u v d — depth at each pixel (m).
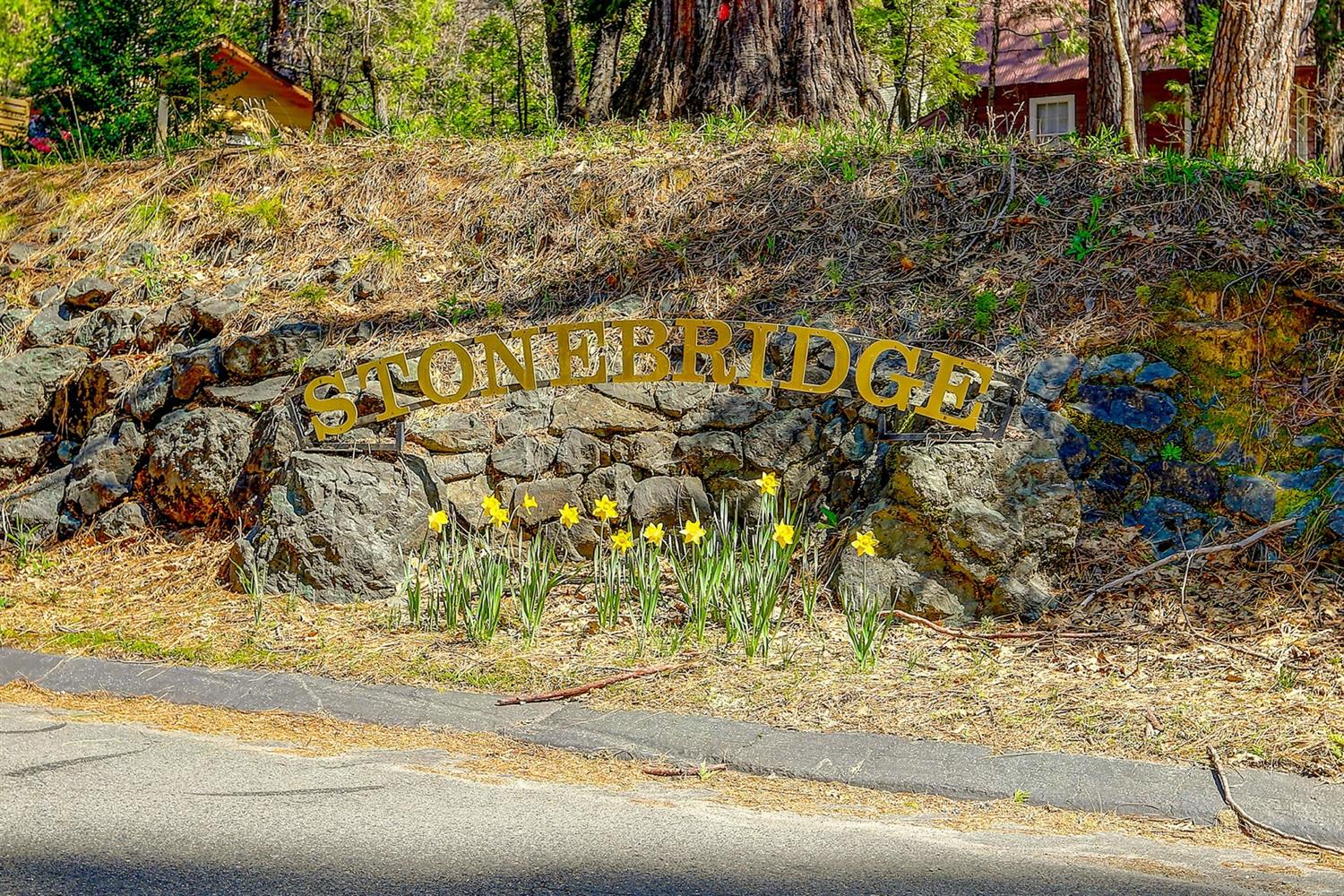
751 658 5.77
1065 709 5.12
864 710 5.17
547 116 34.97
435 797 4.30
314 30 29.83
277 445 7.43
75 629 6.32
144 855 3.68
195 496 7.59
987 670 5.62
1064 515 6.40
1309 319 7.27
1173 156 8.59
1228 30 11.28
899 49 24.44
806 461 7.08
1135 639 5.84
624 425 7.27
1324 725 4.80
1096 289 7.59
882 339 7.39
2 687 5.62
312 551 6.68
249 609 6.50
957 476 6.44
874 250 8.27
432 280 8.74
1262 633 5.76
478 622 6.04
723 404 7.31
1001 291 7.71
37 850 3.70
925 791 4.43
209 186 9.90
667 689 5.43
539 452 7.28
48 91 14.89
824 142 9.27
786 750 4.70
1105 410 6.97
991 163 8.73
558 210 9.12
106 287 8.96
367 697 5.33
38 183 10.29
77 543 7.68
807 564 6.69
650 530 6.30
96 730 5.02
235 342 8.01
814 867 3.68
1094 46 17.03
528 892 3.47
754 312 7.95
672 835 3.96
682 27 11.00
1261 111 11.23
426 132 10.65
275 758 4.72
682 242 8.63
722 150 9.48
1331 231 7.82
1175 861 3.81
